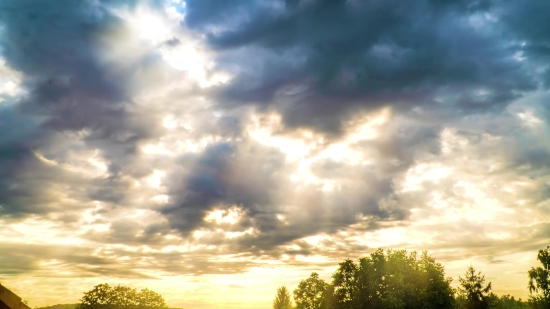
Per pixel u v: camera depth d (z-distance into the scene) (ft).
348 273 226.79
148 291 333.21
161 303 333.62
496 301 229.25
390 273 211.41
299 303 269.44
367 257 221.25
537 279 199.72
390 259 218.18
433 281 208.54
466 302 229.86
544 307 194.70
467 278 233.55
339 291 226.79
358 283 217.97
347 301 219.00
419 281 209.87
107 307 305.32
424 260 219.41
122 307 311.06
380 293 209.15
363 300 212.02
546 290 196.13
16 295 37.63
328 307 228.84
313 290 268.21
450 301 202.08
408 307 201.26
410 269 213.25
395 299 194.70
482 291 229.86
